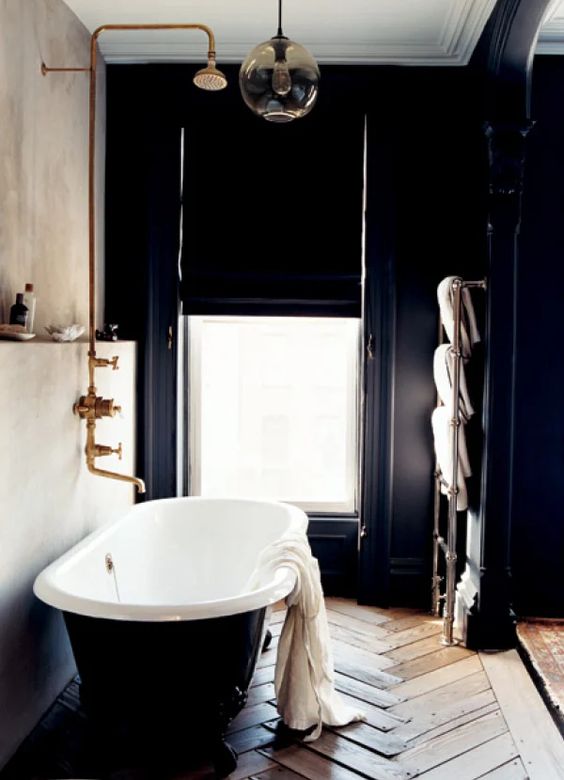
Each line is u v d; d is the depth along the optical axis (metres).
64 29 3.01
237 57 3.51
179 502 3.29
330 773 2.20
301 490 3.91
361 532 3.64
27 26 2.60
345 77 3.54
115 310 3.66
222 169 3.66
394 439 3.65
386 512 3.61
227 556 3.25
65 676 2.73
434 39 3.38
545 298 3.43
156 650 2.07
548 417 3.46
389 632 3.30
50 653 2.56
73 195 3.13
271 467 3.91
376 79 3.54
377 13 3.14
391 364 3.58
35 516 2.39
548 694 2.71
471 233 3.49
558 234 3.42
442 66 3.54
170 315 3.64
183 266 3.68
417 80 3.55
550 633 3.32
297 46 2.23
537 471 3.47
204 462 3.89
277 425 3.89
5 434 2.13
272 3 3.04
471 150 3.52
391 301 3.56
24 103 2.57
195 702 2.15
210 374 3.86
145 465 3.65
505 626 3.09
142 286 3.63
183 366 3.79
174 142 3.60
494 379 3.03
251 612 2.18
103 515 3.16
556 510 3.48
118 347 3.32
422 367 3.62
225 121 3.61
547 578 3.50
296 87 2.21
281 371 3.86
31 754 2.27
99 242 3.52
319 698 2.43
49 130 2.84
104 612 2.00
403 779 2.17
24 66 2.57
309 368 3.86
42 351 2.42
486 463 3.06
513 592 3.51
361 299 3.66
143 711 2.16
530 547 3.50
